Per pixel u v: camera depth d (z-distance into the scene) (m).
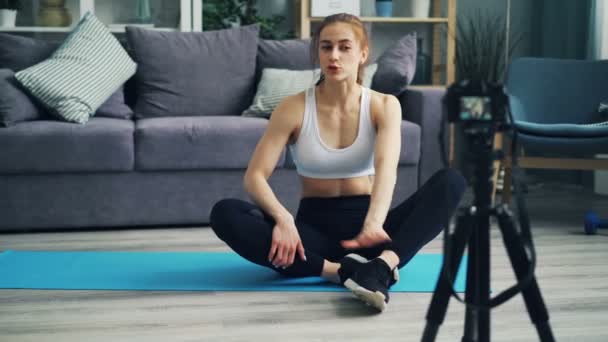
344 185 2.38
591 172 4.61
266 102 3.70
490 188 1.24
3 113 3.24
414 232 2.23
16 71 3.70
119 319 2.07
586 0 4.66
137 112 3.78
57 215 3.29
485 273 1.22
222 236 2.34
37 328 2.00
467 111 1.20
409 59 3.87
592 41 4.55
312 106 2.31
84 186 3.30
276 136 2.31
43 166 3.22
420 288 2.36
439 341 1.90
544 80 3.92
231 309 2.16
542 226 3.44
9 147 3.19
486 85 1.21
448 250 1.20
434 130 3.57
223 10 4.93
